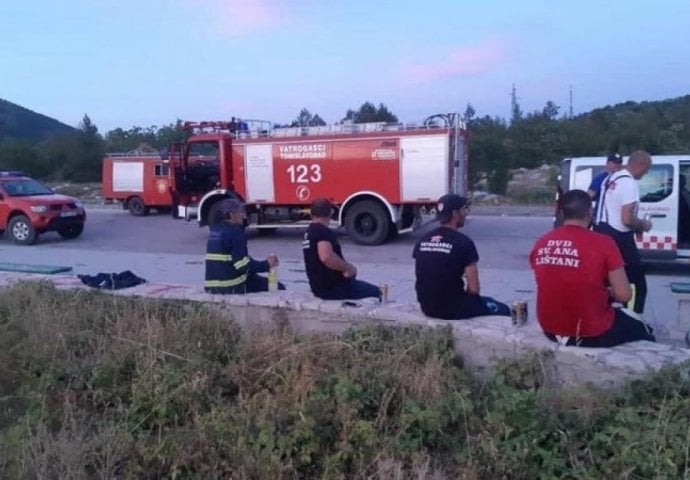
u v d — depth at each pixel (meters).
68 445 4.68
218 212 7.86
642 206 13.12
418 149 17.73
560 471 4.30
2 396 5.93
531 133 42.25
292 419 4.91
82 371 6.00
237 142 19.56
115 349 6.28
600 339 5.43
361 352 5.91
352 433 4.73
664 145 38.94
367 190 18.17
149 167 29.58
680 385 4.71
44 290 7.89
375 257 16.09
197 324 6.71
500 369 5.50
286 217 19.52
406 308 6.82
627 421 4.46
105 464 4.68
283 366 5.84
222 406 5.38
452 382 5.39
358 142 18.22
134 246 18.94
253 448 4.68
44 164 53.91
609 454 4.35
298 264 15.02
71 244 19.67
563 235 5.50
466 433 4.80
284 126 20.58
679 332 7.89
